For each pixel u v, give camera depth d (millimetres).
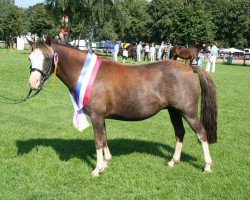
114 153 7980
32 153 7781
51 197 5746
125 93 6488
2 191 5934
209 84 6754
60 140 8867
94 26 48875
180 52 30422
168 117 11859
